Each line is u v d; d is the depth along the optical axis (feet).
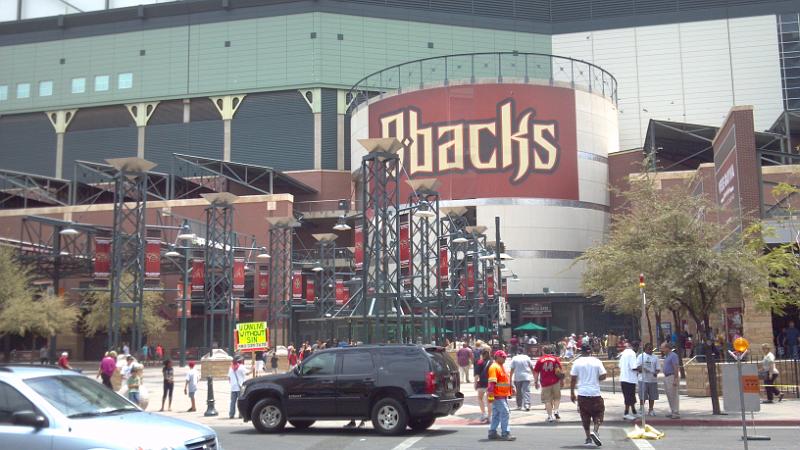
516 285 232.12
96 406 30.71
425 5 290.35
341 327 157.17
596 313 233.35
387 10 287.89
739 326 103.71
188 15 292.81
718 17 288.51
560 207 237.86
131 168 123.13
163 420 30.40
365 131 257.55
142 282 123.75
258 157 280.72
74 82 296.92
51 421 28.19
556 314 233.14
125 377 83.46
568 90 245.45
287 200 243.81
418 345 56.80
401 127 244.83
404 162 242.58
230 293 161.79
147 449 27.09
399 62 285.84
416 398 54.85
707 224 71.31
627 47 291.99
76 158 292.61
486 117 238.48
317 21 283.79
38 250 206.08
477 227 178.19
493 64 290.35
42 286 206.69
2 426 28.30
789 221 95.25
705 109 284.00
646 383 65.21
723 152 114.01
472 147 237.66
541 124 240.12
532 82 241.76
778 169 142.20
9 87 301.02
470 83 240.53
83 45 298.76
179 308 185.78
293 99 282.36
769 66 282.36
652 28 291.58
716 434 55.67
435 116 240.73
